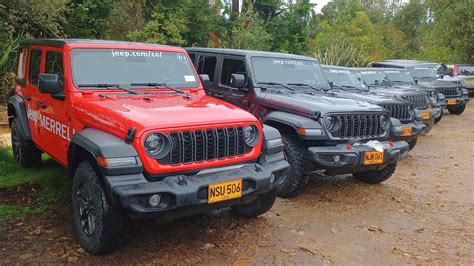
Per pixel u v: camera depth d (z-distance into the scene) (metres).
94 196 3.92
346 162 5.62
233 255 4.27
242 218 5.19
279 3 23.53
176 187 3.75
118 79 4.86
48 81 4.46
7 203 5.28
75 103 4.52
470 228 5.32
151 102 4.50
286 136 5.95
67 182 6.01
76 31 12.46
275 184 4.51
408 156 9.23
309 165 5.83
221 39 19.03
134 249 4.28
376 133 6.14
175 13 15.18
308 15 24.58
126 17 13.61
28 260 3.99
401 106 8.05
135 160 3.71
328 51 17.94
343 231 5.02
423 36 33.59
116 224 3.90
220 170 4.13
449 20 25.02
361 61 16.88
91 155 4.06
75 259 4.03
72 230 4.61
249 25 19.86
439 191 6.81
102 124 4.05
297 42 23.86
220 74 7.20
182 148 3.89
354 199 6.17
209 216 5.21
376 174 6.79
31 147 6.31
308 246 4.56
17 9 10.72
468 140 11.28
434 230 5.20
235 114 4.33
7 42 10.29
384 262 4.32
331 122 5.76
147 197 3.67
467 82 20.16
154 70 5.16
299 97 6.30
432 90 11.85
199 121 4.00
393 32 39.69
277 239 4.68
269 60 7.02
